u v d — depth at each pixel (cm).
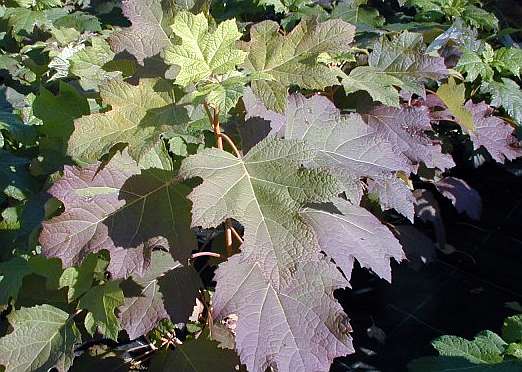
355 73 83
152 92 58
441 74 86
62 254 57
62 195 58
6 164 84
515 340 78
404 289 115
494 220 129
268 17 136
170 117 56
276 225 52
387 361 101
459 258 121
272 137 57
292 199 52
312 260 51
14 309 69
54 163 75
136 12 61
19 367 64
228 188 53
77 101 75
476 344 76
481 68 109
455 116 96
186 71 54
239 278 59
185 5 62
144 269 57
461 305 112
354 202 61
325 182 52
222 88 53
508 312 110
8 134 94
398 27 116
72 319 67
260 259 50
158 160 62
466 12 123
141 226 59
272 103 55
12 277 70
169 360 66
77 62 79
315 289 58
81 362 72
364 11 122
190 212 59
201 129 67
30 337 65
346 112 87
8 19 146
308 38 59
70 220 58
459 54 105
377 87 80
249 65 60
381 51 90
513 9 147
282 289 58
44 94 74
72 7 159
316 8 121
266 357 56
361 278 117
